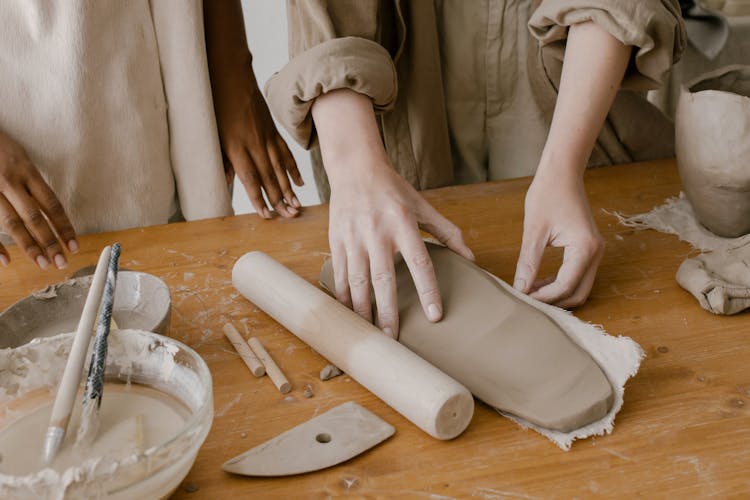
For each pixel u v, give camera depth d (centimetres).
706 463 68
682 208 112
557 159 95
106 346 66
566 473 68
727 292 87
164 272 101
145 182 122
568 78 98
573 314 90
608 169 126
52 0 108
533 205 94
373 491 67
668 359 82
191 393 67
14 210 106
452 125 135
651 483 66
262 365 82
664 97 156
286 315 86
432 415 69
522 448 71
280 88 106
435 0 126
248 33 238
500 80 130
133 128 118
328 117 102
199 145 121
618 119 125
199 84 118
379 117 129
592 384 74
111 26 112
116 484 55
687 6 130
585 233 90
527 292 91
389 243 89
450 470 69
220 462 70
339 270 90
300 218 116
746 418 73
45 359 68
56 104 113
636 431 72
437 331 82
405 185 96
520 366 77
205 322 91
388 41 121
